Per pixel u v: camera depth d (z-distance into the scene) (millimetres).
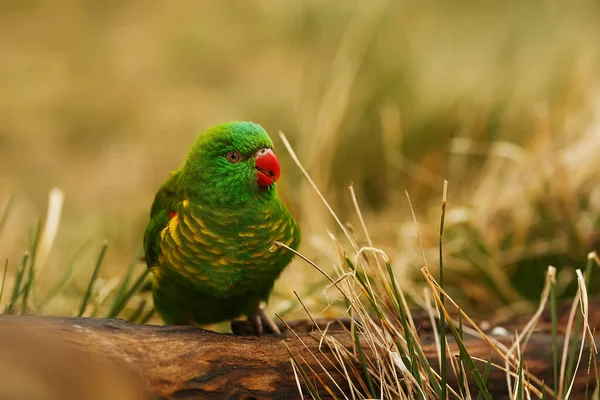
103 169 15141
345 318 6727
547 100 11891
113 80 18047
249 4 19203
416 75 12781
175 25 19625
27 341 4316
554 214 9516
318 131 11078
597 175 9609
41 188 14469
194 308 6625
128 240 12250
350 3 14914
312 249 9859
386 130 11875
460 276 9484
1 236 11836
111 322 4863
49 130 16625
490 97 12281
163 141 15656
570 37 13148
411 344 5391
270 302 9047
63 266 10633
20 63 18750
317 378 5434
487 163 10930
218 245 6016
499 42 13945
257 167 6039
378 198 11945
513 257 9461
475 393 5941
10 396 4082
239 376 5176
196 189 6098
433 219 10289
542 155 9953
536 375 6227
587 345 6367
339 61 12477
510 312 9000
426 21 14445
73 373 4328
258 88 15539
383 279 5895
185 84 17406
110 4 21422
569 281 9242
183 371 4875
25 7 21516
